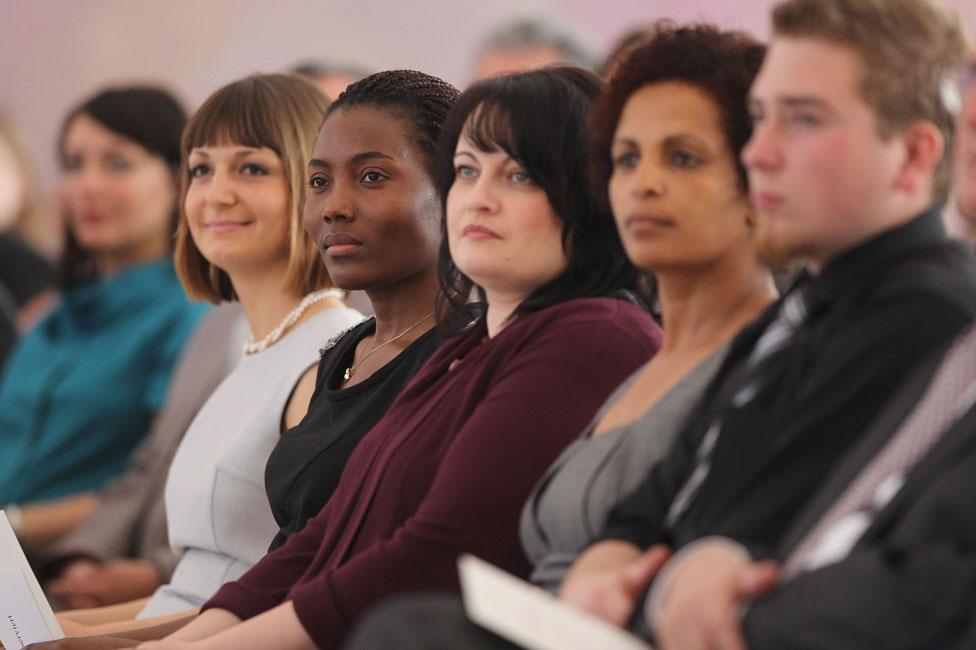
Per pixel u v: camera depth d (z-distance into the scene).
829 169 4.93
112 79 19.44
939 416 4.62
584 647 4.39
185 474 8.81
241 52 19.02
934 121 5.03
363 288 7.85
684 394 5.70
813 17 4.98
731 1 16.48
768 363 5.11
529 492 6.21
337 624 6.29
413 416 6.91
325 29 18.62
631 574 4.95
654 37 5.74
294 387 8.59
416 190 7.73
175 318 12.38
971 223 5.93
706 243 5.62
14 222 17.75
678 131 5.57
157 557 10.38
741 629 4.46
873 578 4.29
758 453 4.95
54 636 7.84
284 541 7.89
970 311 4.86
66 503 11.88
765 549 4.74
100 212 12.69
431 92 7.87
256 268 8.95
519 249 6.57
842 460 4.76
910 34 4.96
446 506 6.25
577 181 6.51
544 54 15.18
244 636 6.43
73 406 12.28
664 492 5.39
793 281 5.54
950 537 4.34
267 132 8.82
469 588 4.38
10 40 19.67
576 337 6.38
